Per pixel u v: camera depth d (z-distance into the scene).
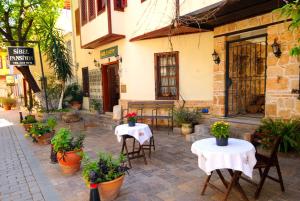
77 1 12.56
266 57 5.75
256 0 4.83
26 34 12.49
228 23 6.50
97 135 8.08
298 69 5.16
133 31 8.73
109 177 3.50
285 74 5.38
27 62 8.95
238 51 7.09
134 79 9.03
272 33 5.52
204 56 7.69
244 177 3.96
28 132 8.71
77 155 4.59
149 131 5.36
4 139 8.18
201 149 3.33
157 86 8.58
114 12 8.82
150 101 8.44
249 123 6.00
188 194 3.69
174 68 8.29
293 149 4.97
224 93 6.86
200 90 7.86
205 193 3.71
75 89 13.26
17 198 3.83
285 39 5.30
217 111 7.07
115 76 11.14
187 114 7.46
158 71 8.59
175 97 8.29
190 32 7.70
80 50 13.03
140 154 5.62
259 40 7.42
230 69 6.95
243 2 4.91
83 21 10.92
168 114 8.20
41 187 4.17
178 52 8.07
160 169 4.73
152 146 6.25
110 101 11.20
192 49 7.86
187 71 8.01
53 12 12.84
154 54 8.50
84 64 12.71
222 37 6.71
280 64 5.45
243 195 3.31
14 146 7.17
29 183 4.38
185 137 7.11
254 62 7.55
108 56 10.25
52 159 5.39
